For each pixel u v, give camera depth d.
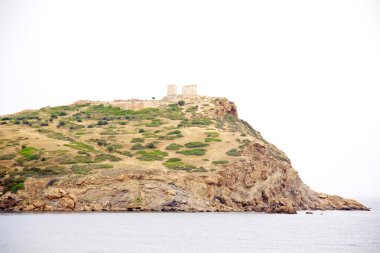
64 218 114.38
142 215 125.19
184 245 82.19
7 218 112.19
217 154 165.00
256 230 106.69
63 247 76.38
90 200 134.25
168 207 135.12
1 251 72.12
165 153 167.38
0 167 145.88
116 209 132.88
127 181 138.62
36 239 83.06
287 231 107.50
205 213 137.62
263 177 162.00
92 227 100.12
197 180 145.62
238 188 154.00
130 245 80.31
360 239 96.06
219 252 76.44
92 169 144.25
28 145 163.00
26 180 136.12
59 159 152.38
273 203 159.50
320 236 100.06
